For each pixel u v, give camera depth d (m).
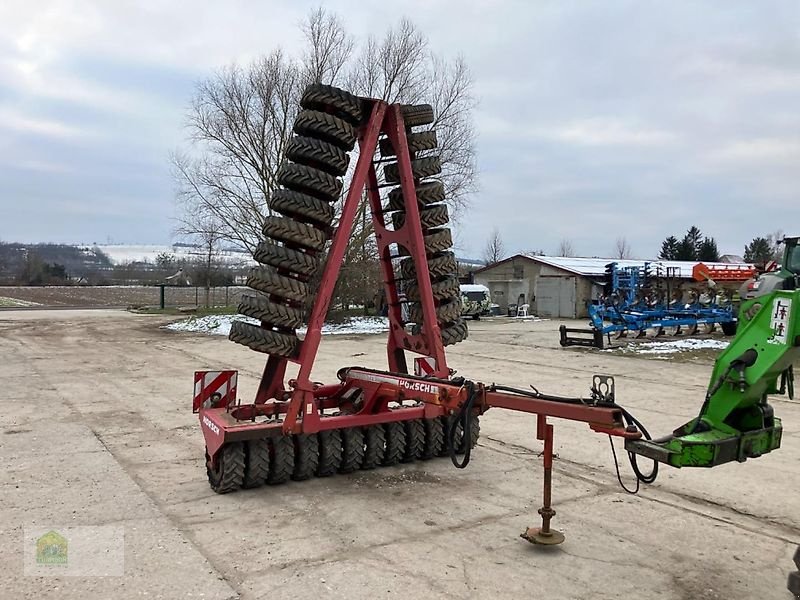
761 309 3.61
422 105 6.67
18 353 16.81
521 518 5.09
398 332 7.00
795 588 3.40
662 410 9.49
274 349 5.70
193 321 28.17
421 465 6.56
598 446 7.47
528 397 4.54
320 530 4.76
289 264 5.72
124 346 19.12
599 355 17.14
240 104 27.62
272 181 27.83
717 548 4.58
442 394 5.09
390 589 3.83
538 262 37.72
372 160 6.25
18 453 6.81
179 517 4.98
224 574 3.99
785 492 5.84
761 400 3.89
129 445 7.23
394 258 7.10
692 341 20.41
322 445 5.98
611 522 5.04
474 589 3.86
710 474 6.38
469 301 33.31
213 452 5.59
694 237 70.81
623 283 22.86
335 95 5.93
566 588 3.91
